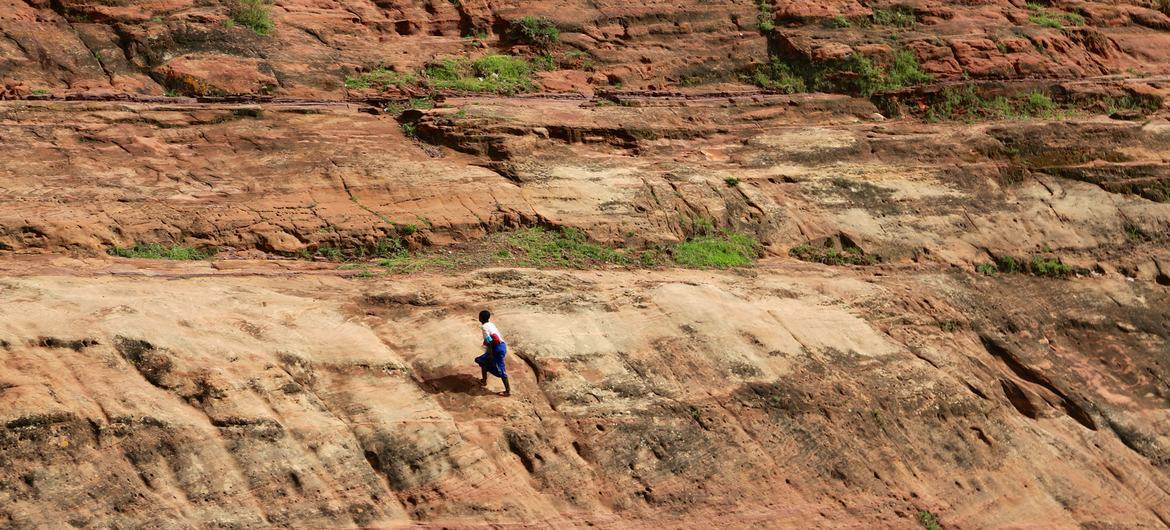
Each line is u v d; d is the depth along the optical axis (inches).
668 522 439.5
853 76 863.1
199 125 657.6
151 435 386.6
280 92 738.2
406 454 423.5
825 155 733.9
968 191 712.4
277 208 580.4
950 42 903.7
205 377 411.8
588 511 432.8
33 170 574.6
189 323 436.8
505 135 686.5
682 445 464.4
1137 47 992.2
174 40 743.7
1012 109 856.3
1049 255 671.1
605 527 429.7
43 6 736.3
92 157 601.6
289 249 561.0
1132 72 953.5
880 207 686.5
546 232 612.7
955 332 592.1
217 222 558.6
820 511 466.6
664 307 528.1
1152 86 894.4
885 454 499.8
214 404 405.7
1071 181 733.3
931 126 792.3
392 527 402.6
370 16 851.4
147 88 708.7
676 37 893.8
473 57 833.5
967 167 730.2
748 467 468.8
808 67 872.3
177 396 403.5
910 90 850.8
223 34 761.6
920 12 950.4
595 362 483.5
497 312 502.0
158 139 636.7
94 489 368.5
